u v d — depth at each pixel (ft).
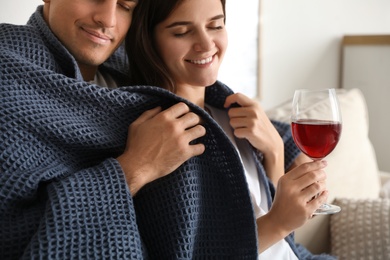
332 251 5.22
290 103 6.34
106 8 3.53
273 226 3.66
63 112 3.34
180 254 3.41
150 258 3.59
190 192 3.47
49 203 2.96
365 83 10.02
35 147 3.22
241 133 4.26
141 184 3.25
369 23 10.51
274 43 8.56
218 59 4.14
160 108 3.59
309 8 9.27
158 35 4.03
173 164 3.34
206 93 4.59
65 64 3.62
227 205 3.59
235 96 4.36
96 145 3.39
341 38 10.13
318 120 3.52
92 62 3.72
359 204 5.27
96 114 3.45
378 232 4.96
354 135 6.28
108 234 2.98
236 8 7.50
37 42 3.51
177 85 4.23
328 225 5.50
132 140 3.39
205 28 3.96
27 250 2.83
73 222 2.94
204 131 3.47
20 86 3.26
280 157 4.44
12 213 3.04
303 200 3.62
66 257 2.87
